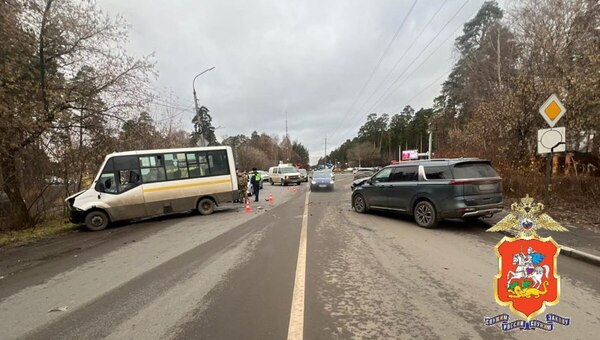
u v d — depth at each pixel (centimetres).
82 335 380
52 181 1316
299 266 601
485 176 886
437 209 895
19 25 1080
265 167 7838
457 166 882
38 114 1112
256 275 562
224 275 568
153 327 390
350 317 398
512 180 1249
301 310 421
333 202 1638
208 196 1395
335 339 349
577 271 546
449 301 438
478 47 3975
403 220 1058
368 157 10094
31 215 1301
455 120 4503
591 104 1127
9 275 645
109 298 489
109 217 1198
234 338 357
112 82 1366
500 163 1374
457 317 393
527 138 1363
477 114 1730
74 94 1266
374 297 455
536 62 1989
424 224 933
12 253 844
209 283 532
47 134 1223
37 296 515
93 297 496
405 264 600
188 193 1356
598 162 1175
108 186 1209
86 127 1367
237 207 1585
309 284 511
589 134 1257
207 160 1405
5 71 1001
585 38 1725
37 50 1177
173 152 1346
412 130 8706
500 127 1431
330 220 1092
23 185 1252
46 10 1183
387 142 10188
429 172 937
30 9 1143
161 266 641
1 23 991
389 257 646
